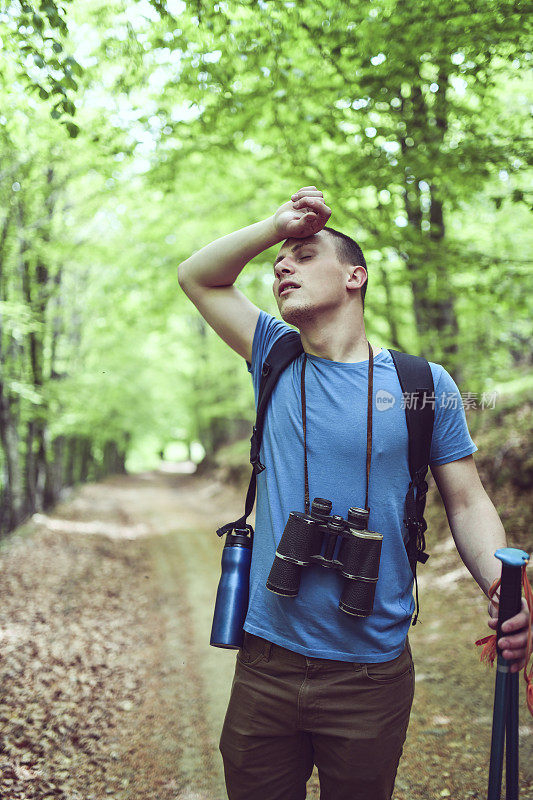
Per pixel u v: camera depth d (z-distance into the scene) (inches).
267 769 59.2
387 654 56.4
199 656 217.8
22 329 351.9
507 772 53.7
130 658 213.2
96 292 563.5
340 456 57.4
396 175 197.6
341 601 54.8
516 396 360.5
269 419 62.5
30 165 337.7
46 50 148.9
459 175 194.2
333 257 59.5
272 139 237.9
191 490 1057.5
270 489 60.7
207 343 889.5
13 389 391.5
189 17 175.5
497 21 153.4
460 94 216.1
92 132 233.0
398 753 57.7
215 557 438.3
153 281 385.1
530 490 296.4
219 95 201.6
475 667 177.9
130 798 121.3
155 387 1334.9
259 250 65.3
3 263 385.1
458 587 255.4
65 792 119.3
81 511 679.1
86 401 586.9
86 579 331.0
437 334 294.5
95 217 428.1
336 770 56.4
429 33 159.5
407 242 236.7
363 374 58.8
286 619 57.1
